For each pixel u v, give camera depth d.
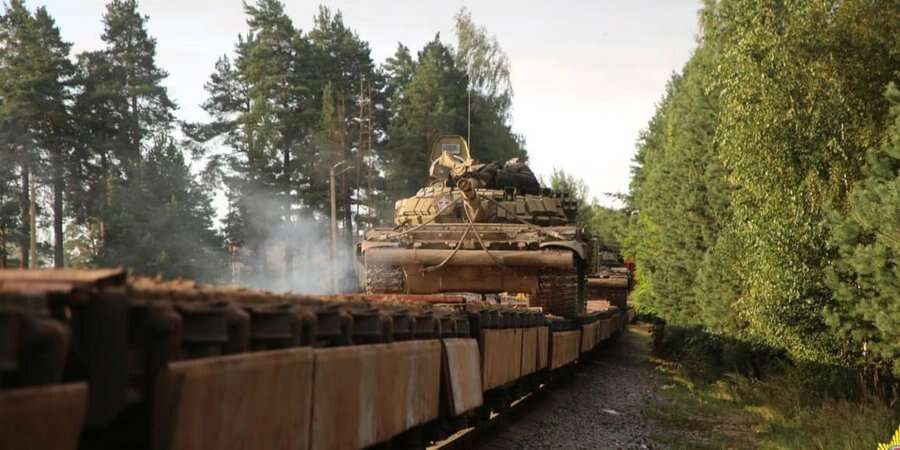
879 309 13.48
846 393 16.09
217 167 53.75
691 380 24.00
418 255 18.36
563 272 18.81
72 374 3.25
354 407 5.75
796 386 17.52
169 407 3.50
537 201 21.61
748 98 15.51
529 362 13.92
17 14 39.84
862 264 13.20
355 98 60.28
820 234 15.18
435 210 21.09
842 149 14.71
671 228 32.16
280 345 4.74
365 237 20.17
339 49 60.28
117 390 3.26
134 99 45.69
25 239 40.62
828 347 16.27
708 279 24.86
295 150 54.19
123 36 46.16
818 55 15.21
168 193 41.81
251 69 52.94
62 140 41.44
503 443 12.26
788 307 15.88
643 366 29.31
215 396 3.83
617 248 51.16
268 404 4.38
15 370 2.88
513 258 18.25
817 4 15.20
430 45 65.56
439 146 24.27
